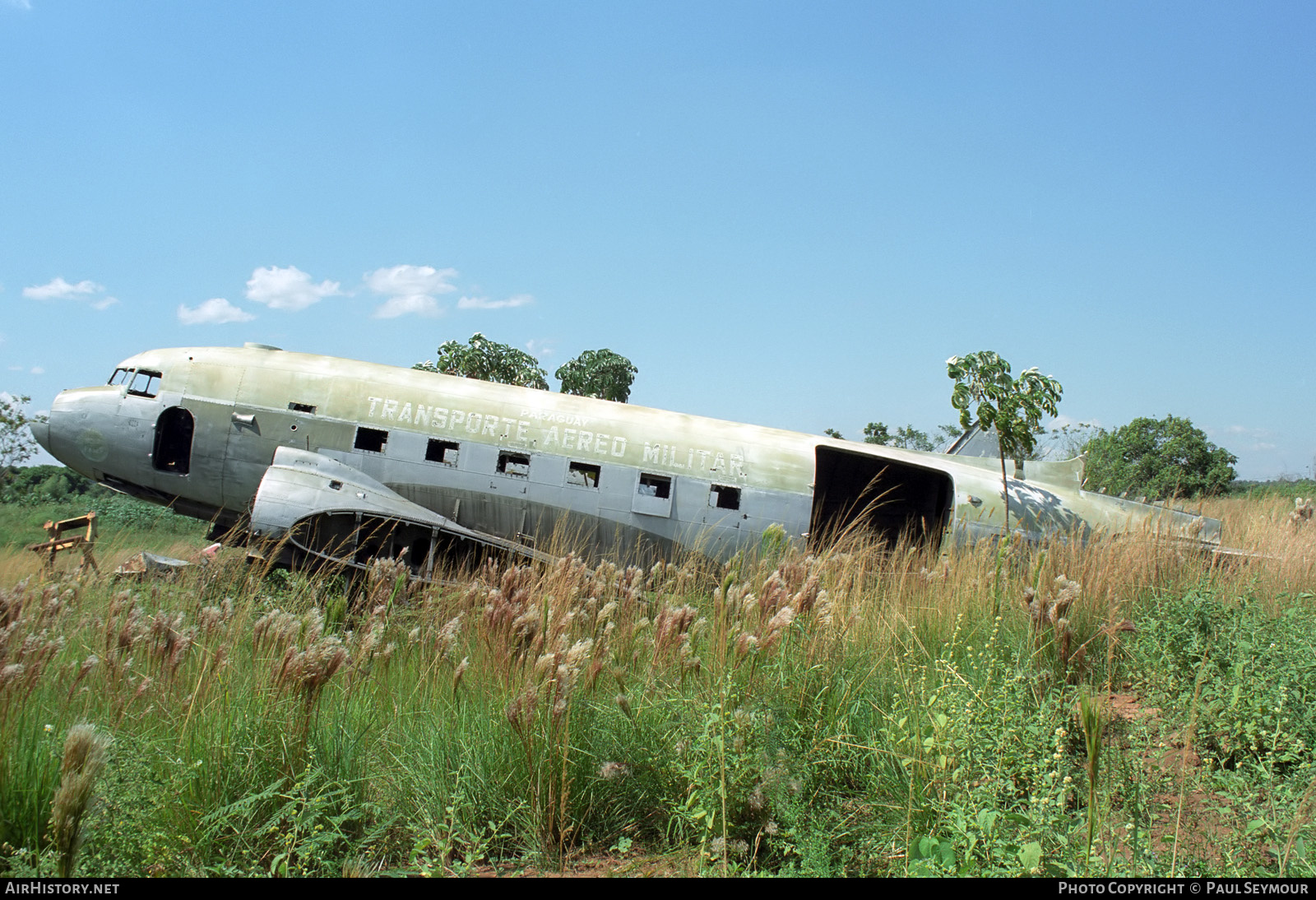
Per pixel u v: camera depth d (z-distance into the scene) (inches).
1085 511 511.8
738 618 188.4
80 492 1010.7
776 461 487.2
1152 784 153.6
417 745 170.6
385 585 264.7
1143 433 924.6
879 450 519.2
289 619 186.1
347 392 460.4
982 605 252.1
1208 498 794.2
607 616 212.4
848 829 146.1
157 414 454.9
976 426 499.5
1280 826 134.7
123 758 143.8
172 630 179.6
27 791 136.9
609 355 915.4
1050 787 141.9
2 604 204.7
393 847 149.6
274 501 385.1
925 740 146.9
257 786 148.8
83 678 179.0
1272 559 343.9
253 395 455.8
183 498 468.4
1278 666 195.0
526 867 143.3
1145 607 260.7
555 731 155.7
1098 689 203.0
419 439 455.5
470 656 201.5
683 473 473.4
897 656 205.5
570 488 462.3
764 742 157.1
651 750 165.3
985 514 495.2
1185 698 181.5
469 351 808.3
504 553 421.4
